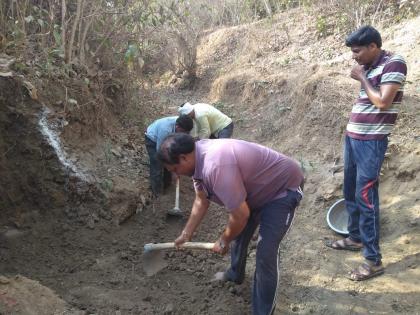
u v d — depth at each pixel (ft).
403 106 16.29
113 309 10.57
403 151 14.80
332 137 17.26
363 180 11.28
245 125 21.42
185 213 15.47
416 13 22.09
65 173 14.03
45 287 10.35
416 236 12.59
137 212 14.99
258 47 26.66
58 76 15.24
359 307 10.97
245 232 10.73
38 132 13.85
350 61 20.52
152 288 11.68
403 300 10.91
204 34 32.17
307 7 26.91
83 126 15.61
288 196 9.80
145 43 22.61
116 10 17.19
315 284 12.00
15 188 13.58
